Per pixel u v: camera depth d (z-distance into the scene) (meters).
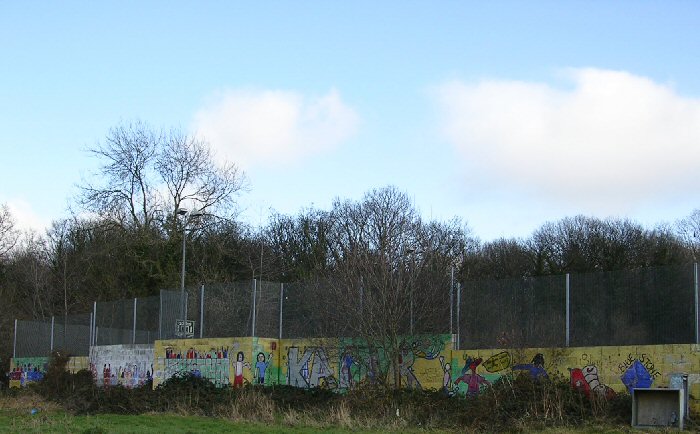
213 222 52.31
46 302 59.91
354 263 27.05
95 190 51.47
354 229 51.31
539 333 22.12
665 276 20.16
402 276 25.98
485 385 22.88
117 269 52.56
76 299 57.66
